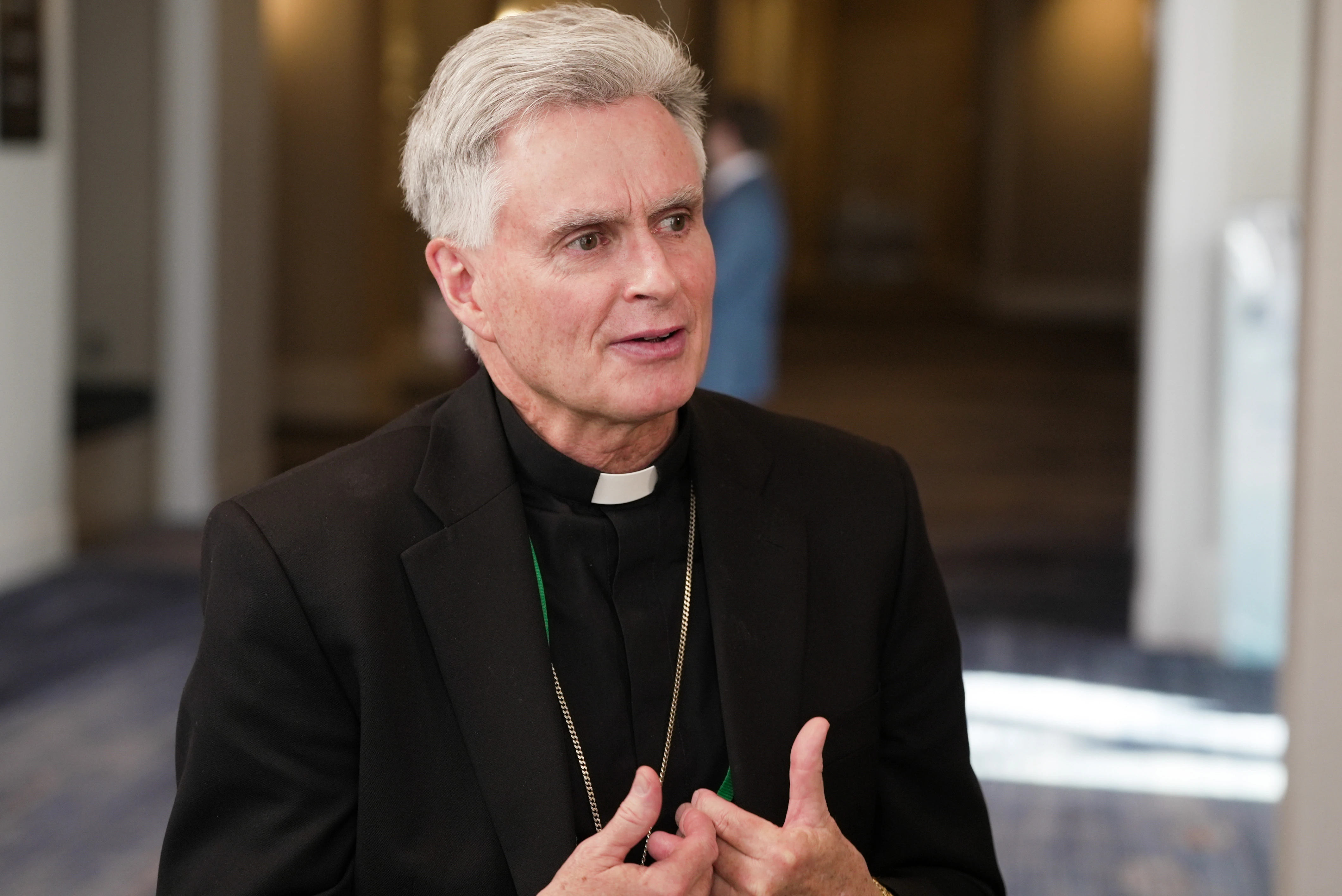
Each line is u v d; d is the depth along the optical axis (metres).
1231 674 7.29
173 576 8.89
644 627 2.03
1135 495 11.48
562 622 2.01
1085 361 18.92
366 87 13.76
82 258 10.54
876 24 27.72
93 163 10.48
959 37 27.38
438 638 1.94
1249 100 7.42
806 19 27.27
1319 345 3.45
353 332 13.98
